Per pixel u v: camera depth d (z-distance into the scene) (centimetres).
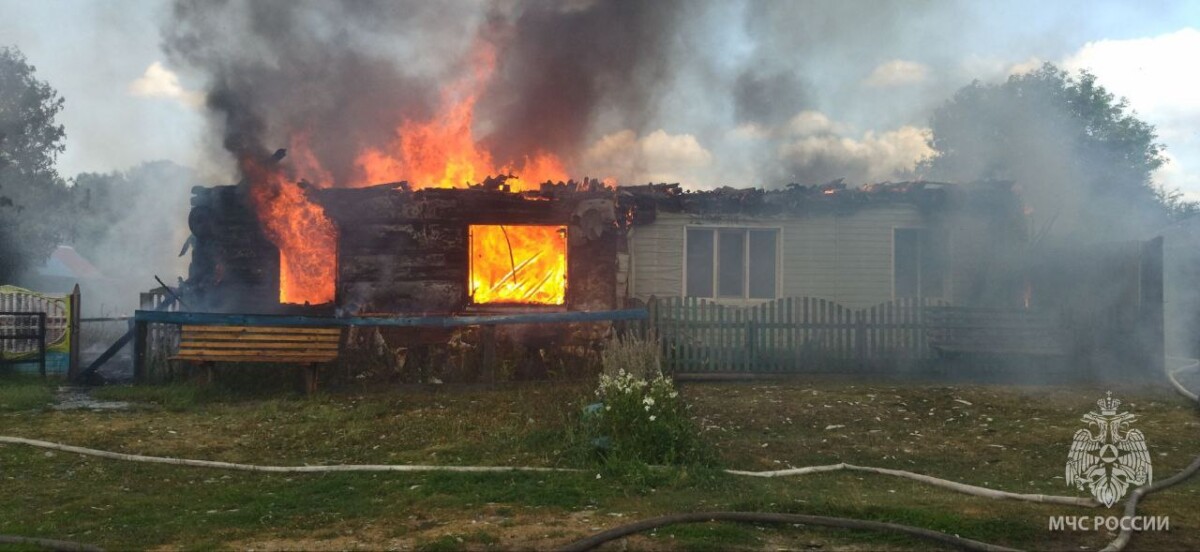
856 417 1018
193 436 931
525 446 855
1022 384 1277
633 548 531
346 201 1472
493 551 529
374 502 664
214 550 541
